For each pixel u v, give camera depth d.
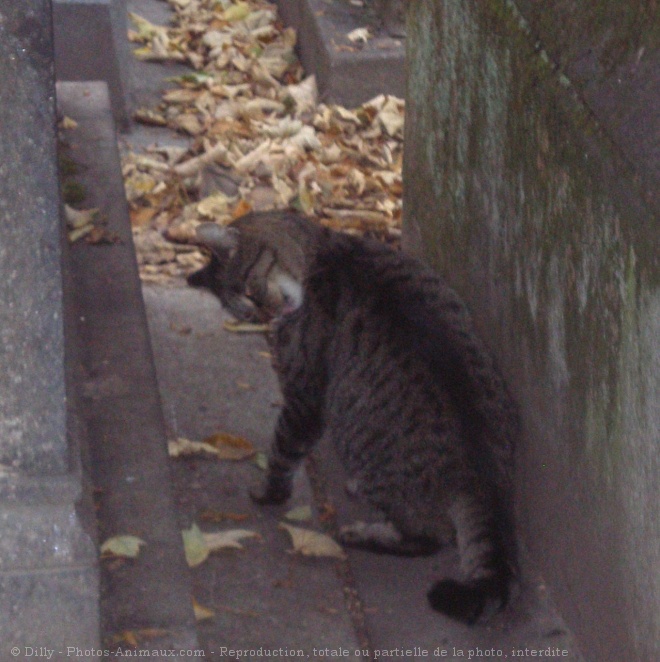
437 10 3.29
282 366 3.22
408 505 3.13
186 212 3.82
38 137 2.73
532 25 3.00
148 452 3.13
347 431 3.16
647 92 2.79
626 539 2.88
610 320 2.87
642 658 2.88
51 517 2.81
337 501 3.27
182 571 2.98
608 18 2.87
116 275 3.47
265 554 3.17
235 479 3.28
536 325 3.05
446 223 3.33
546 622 3.08
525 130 3.02
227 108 4.17
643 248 2.79
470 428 3.08
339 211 3.84
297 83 4.32
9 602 2.83
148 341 3.32
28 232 2.75
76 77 4.05
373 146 4.05
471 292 3.25
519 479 3.15
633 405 2.84
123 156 4.00
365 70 4.12
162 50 4.48
